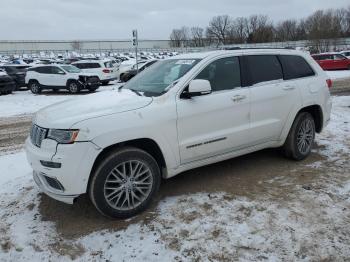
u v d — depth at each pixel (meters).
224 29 87.88
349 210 4.02
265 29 84.56
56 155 3.64
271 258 3.26
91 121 3.71
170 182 4.92
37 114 4.28
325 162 5.54
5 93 20.00
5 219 4.15
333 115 9.04
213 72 4.65
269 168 5.33
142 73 5.39
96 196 3.79
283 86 5.22
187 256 3.34
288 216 3.92
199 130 4.40
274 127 5.16
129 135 3.85
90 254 3.44
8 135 9.14
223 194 4.50
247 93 4.81
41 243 3.64
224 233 3.66
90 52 95.38
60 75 20.23
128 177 3.97
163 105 4.14
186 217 3.99
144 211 4.14
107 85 24.47
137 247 3.51
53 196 3.87
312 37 67.69
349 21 82.38
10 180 5.38
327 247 3.38
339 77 22.86
